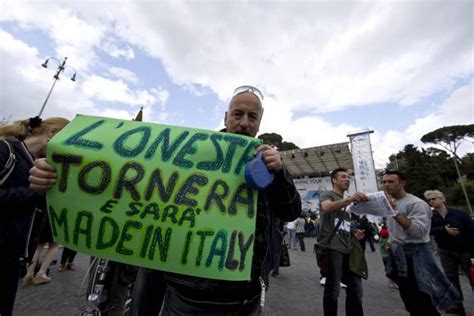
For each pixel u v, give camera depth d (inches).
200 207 40.8
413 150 1670.8
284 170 42.7
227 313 39.0
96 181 41.9
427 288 85.4
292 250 401.7
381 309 129.8
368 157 562.6
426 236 90.5
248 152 44.9
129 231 40.0
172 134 46.1
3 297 59.5
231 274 37.9
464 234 133.6
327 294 93.0
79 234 40.3
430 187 1459.2
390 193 104.2
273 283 175.2
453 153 1691.7
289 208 45.3
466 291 178.2
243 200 41.7
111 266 65.7
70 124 46.1
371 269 256.8
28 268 136.1
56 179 42.1
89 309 62.4
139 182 41.8
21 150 65.9
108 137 44.9
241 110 50.6
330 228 98.3
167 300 41.9
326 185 826.2
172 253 38.9
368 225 109.1
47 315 96.3
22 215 61.4
